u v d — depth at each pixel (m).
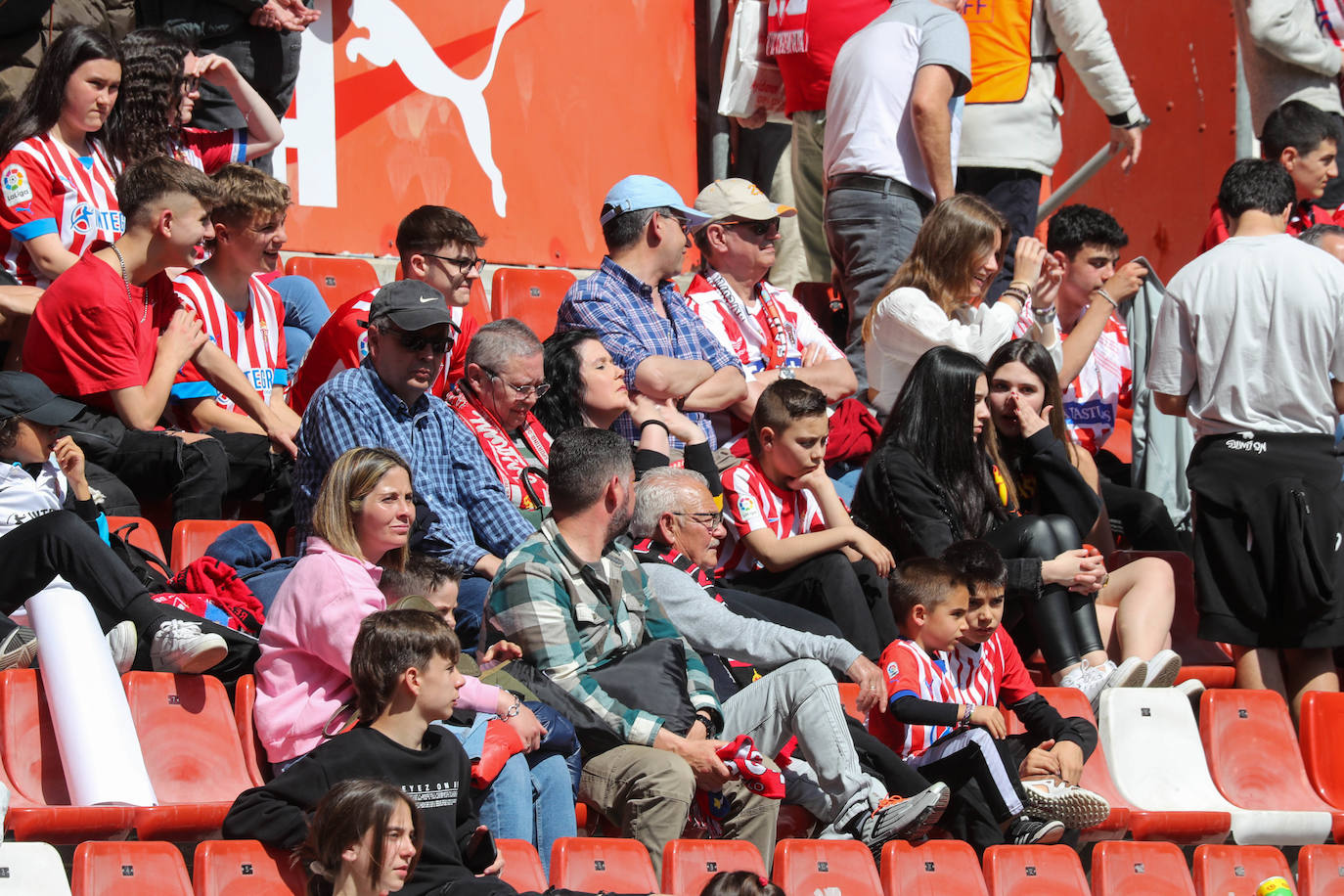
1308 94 29.66
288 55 25.33
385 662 13.88
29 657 15.16
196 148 24.05
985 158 27.78
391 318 18.31
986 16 27.62
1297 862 19.80
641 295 22.41
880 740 17.97
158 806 14.55
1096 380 26.41
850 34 28.03
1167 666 20.00
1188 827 19.09
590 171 29.91
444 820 13.86
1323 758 20.20
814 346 24.80
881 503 20.48
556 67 29.39
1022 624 20.94
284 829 13.46
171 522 19.98
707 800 16.52
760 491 20.19
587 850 14.96
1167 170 34.91
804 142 29.70
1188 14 34.41
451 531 18.22
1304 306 20.89
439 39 27.98
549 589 16.25
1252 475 20.88
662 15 30.81
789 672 16.92
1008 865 16.66
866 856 16.03
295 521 18.50
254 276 22.39
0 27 23.20
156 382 19.62
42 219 21.00
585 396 20.47
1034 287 24.22
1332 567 20.66
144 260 19.80
